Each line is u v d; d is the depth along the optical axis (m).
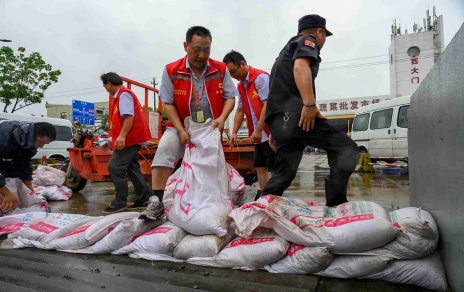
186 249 2.09
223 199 2.26
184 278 1.83
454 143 1.44
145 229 2.36
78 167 5.44
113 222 2.41
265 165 3.42
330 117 24.92
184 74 2.55
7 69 14.18
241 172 4.73
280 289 1.63
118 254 2.30
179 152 2.81
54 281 1.87
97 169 5.35
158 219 2.48
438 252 1.74
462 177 1.33
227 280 1.78
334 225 1.78
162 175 2.75
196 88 2.60
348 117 23.84
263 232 2.04
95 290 1.73
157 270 1.95
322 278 1.77
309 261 1.75
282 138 2.27
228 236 2.14
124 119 3.73
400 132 7.98
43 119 11.85
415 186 2.60
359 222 1.71
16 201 3.05
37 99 14.95
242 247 1.95
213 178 2.27
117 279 1.85
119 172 3.82
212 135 2.37
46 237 2.49
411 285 1.64
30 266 2.14
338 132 2.20
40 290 1.77
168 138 2.75
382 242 1.66
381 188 5.30
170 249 2.13
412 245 1.62
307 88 2.08
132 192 6.04
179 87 2.56
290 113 2.22
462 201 1.33
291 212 1.98
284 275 1.81
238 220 1.99
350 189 5.29
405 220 1.69
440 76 1.69
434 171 1.86
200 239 2.09
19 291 1.77
